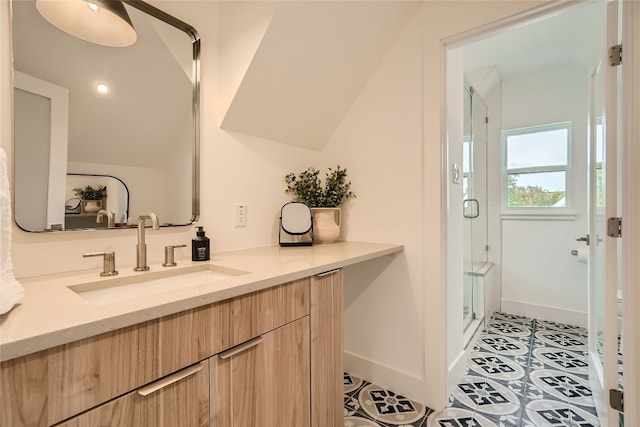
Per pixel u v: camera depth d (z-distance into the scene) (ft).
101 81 3.73
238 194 5.29
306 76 5.19
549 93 9.38
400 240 5.62
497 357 6.99
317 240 5.93
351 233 6.32
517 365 6.63
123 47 3.91
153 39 4.20
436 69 5.15
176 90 4.45
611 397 4.02
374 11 4.93
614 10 4.00
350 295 6.32
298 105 5.56
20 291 2.37
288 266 3.82
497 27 4.68
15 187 3.13
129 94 3.97
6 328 1.86
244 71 4.58
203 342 2.66
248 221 5.44
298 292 3.63
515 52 8.27
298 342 3.62
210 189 4.89
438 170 5.16
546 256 9.40
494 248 10.19
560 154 9.36
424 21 5.29
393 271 5.71
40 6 3.29
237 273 3.66
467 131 7.99
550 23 6.95
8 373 1.72
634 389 3.76
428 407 5.25
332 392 4.19
